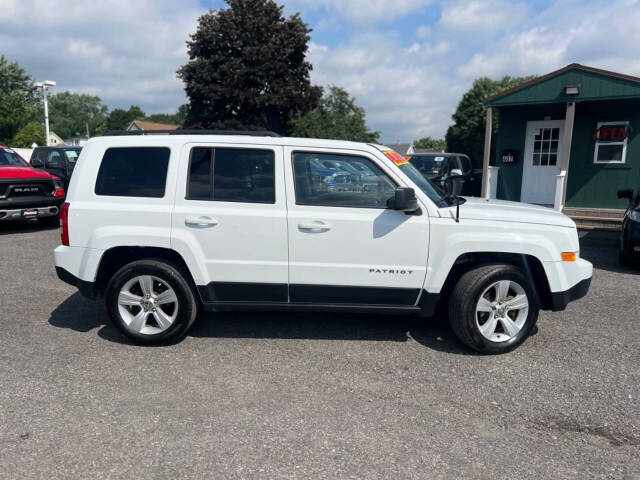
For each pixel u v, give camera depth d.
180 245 4.36
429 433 3.15
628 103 11.79
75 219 4.45
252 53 35.50
